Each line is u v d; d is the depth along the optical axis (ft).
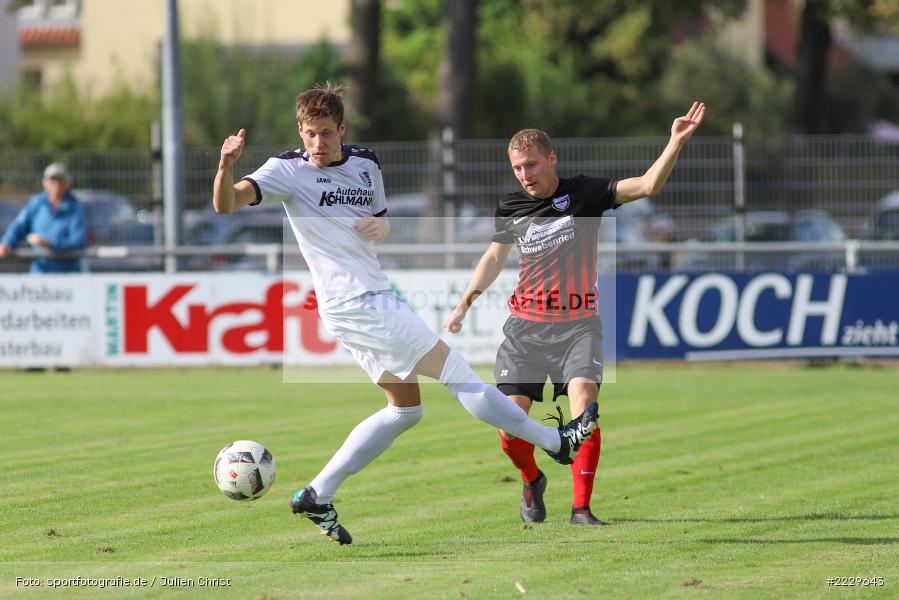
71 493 87.86
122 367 171.01
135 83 407.64
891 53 583.58
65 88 350.43
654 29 352.90
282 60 421.18
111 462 100.73
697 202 184.65
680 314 165.99
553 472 97.04
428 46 499.92
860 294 166.71
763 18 589.73
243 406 135.85
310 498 69.56
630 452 105.60
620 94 499.10
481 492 88.07
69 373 168.86
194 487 90.17
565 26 347.77
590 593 59.98
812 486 89.66
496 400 70.23
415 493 87.66
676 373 166.61
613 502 84.33
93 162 193.67
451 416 128.67
